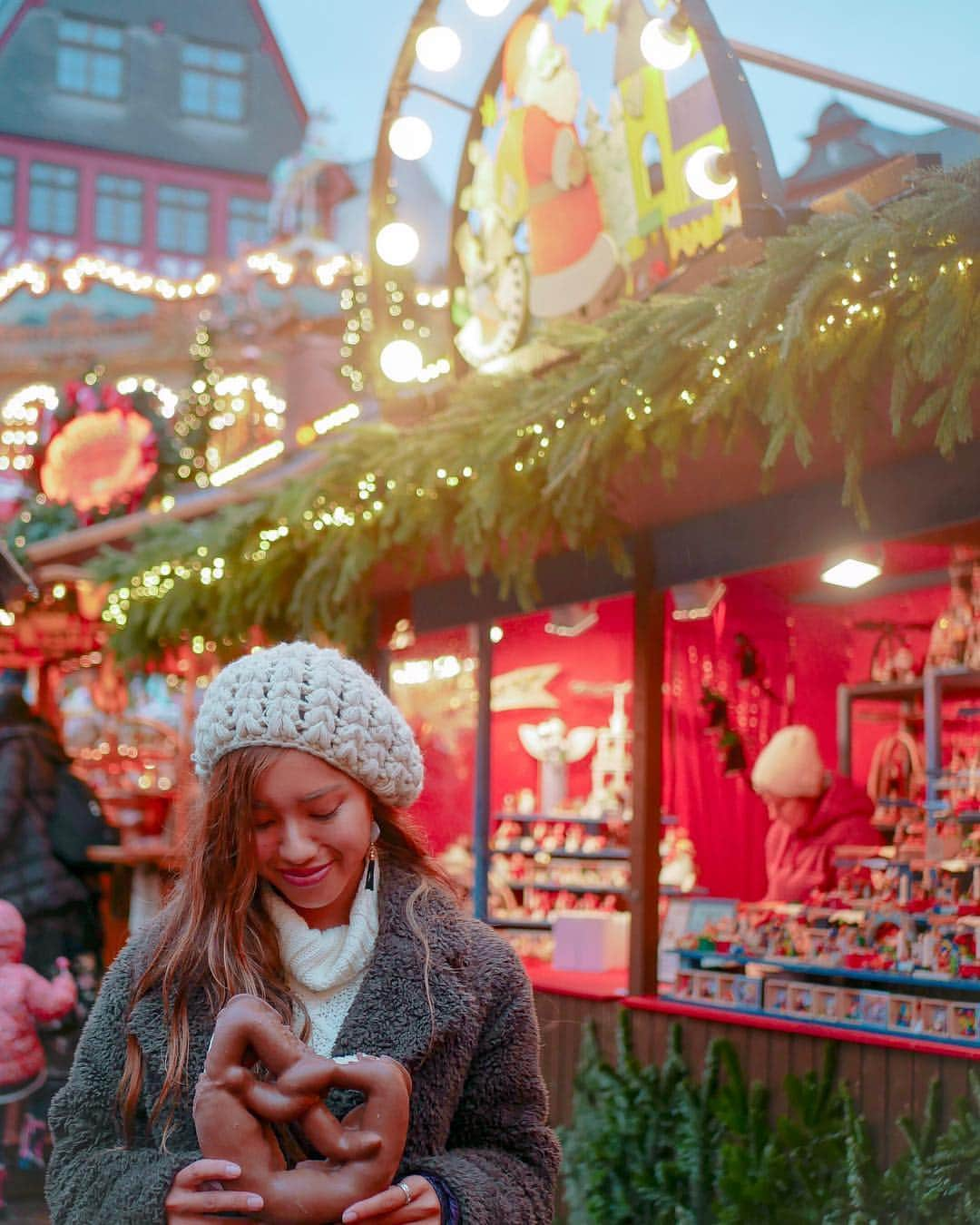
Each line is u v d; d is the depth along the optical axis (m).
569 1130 5.21
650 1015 5.09
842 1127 4.29
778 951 4.96
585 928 6.26
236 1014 1.74
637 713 5.36
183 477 9.77
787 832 6.01
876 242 3.20
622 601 7.27
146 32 22.95
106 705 9.94
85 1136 1.92
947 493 4.17
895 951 4.71
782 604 6.75
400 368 6.04
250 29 23.72
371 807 2.00
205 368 11.06
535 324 5.61
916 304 3.23
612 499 4.98
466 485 4.98
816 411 3.97
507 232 5.75
